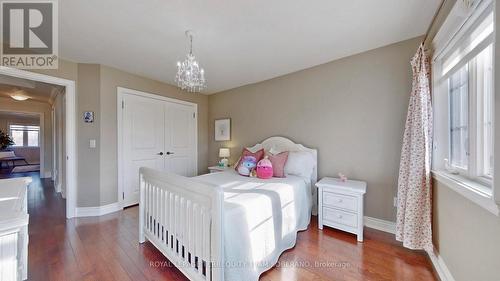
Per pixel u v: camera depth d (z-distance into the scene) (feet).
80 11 5.82
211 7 5.68
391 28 6.77
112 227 8.48
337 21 6.37
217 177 8.91
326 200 8.17
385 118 8.01
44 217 9.53
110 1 5.41
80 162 9.65
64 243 7.16
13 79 11.98
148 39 7.41
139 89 11.35
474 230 4.04
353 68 8.75
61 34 7.05
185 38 7.34
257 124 12.37
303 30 6.87
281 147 10.85
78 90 9.60
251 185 7.32
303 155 9.39
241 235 4.80
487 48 4.28
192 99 14.37
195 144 14.49
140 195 7.28
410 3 5.54
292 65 9.84
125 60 9.30
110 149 10.24
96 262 6.08
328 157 9.49
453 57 5.47
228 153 13.23
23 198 4.05
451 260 4.98
